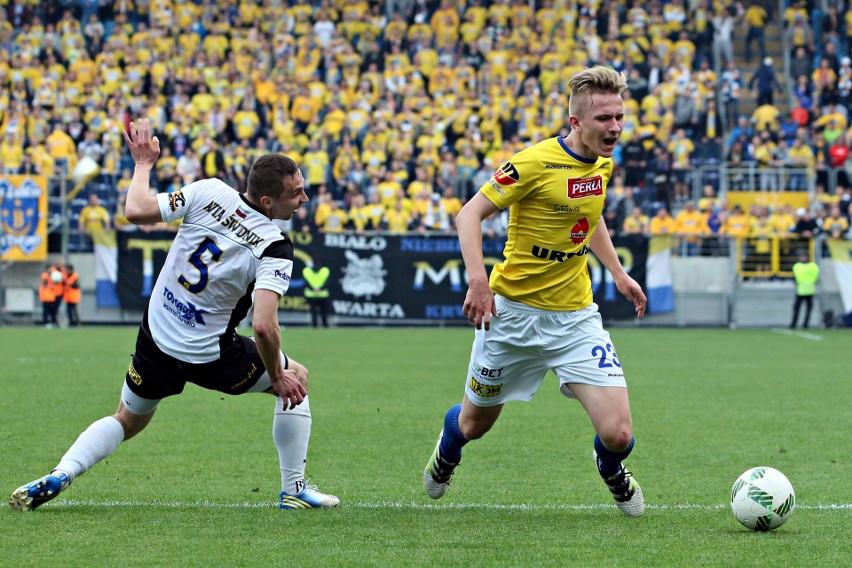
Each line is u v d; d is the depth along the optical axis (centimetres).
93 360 3781
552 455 2016
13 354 3997
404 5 7250
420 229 5828
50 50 6944
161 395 1459
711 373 3516
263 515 1458
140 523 1398
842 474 1838
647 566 1191
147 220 1394
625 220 5919
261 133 6519
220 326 1414
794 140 6619
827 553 1258
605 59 6869
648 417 2539
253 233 1384
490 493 1658
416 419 2481
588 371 1383
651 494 1662
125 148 6488
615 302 5644
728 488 1714
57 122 6544
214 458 1947
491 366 1442
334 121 6391
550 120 6512
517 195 1359
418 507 1535
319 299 5494
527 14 7106
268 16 7300
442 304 5541
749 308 5688
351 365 3681
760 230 5859
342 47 6931
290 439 1497
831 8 7269
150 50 7025
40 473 1784
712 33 7125
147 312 1440
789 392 3027
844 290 5672
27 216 5616
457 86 6756
